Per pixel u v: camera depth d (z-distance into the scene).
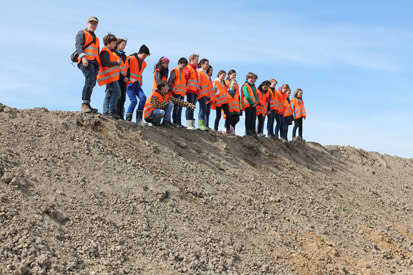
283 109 13.45
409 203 12.56
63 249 5.01
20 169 6.02
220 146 10.23
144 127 9.08
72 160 6.73
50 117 7.69
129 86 9.50
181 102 9.80
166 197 6.91
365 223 9.62
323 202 9.91
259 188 9.05
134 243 5.60
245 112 12.12
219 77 11.70
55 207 5.58
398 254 8.51
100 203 6.07
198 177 8.19
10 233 4.89
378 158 15.71
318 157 13.41
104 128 8.07
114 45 8.69
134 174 7.07
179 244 5.95
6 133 6.73
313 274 6.61
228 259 6.08
